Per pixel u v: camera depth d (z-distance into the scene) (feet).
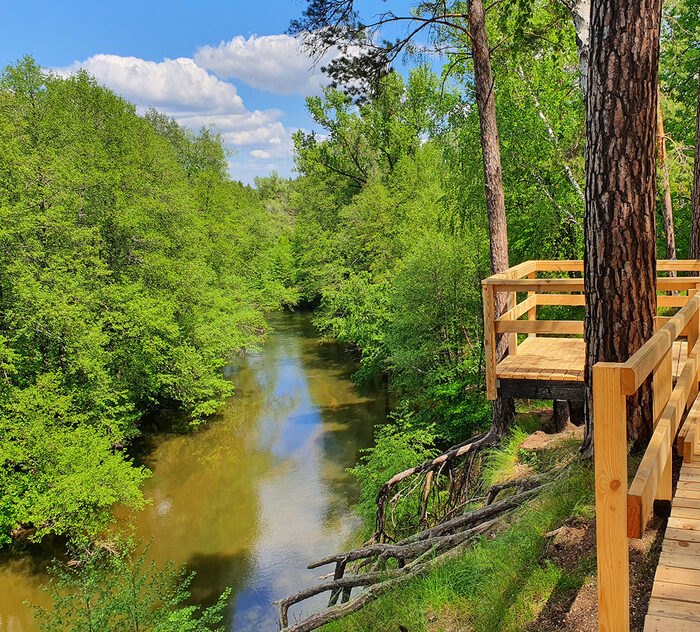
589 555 12.20
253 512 55.93
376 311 79.05
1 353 50.44
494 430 32.50
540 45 37.60
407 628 13.44
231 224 114.01
